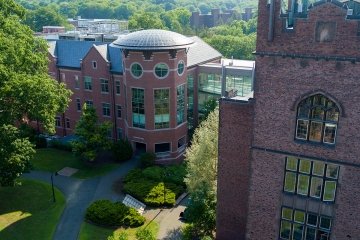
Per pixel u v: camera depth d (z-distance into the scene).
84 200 45.34
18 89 38.59
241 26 166.25
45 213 42.34
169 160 55.47
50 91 42.09
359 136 24.31
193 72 61.22
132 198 44.59
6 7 46.72
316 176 26.64
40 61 44.84
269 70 25.83
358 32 22.55
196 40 68.25
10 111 41.28
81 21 137.25
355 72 23.31
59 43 67.19
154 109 53.25
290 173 27.47
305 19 23.75
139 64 51.62
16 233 38.41
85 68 61.81
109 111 62.09
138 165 54.41
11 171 40.53
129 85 53.47
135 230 39.31
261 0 24.64
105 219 39.56
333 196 26.56
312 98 25.27
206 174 40.00
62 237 38.06
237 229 32.91
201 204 36.28
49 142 61.84
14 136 40.62
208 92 62.53
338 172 25.80
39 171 53.00
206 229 35.56
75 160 56.59
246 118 29.77
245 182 31.38
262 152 27.88
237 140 30.69
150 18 138.88
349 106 24.09
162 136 54.69
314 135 25.97
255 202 29.42
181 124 56.53
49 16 163.38
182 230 37.84
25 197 45.62
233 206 32.53
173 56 51.72
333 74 23.95
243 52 117.44
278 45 24.95
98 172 52.66
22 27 46.53
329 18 23.08
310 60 24.33
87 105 57.66
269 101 26.48
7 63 39.50
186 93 56.56
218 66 60.72
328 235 27.47
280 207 28.52
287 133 26.55
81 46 65.25
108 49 61.75
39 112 42.38
